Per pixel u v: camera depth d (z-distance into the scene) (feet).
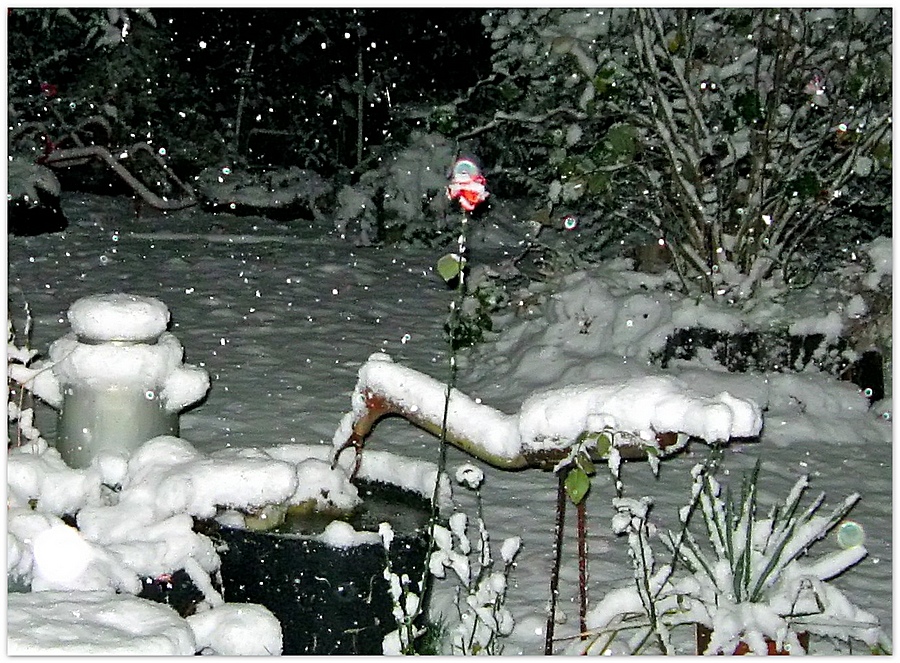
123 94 50.31
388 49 55.47
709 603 12.25
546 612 14.93
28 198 42.16
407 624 11.81
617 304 26.86
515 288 31.58
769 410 24.31
